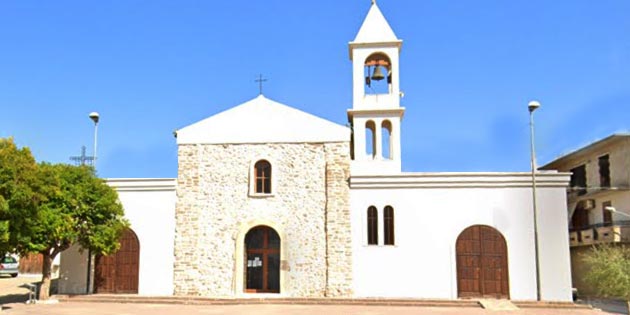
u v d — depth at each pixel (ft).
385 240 75.61
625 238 85.61
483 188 75.36
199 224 78.84
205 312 63.10
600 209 96.53
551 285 72.49
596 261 63.05
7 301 73.15
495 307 67.26
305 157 79.61
